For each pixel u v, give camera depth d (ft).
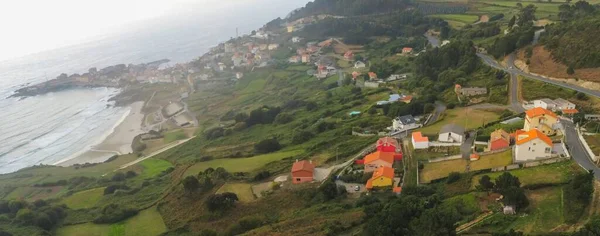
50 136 650.43
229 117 638.53
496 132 291.79
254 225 258.57
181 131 622.54
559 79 392.88
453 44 552.00
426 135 335.67
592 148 244.22
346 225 227.61
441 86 467.52
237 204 289.94
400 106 420.36
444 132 312.91
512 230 169.37
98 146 595.47
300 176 305.73
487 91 415.85
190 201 313.32
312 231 230.68
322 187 278.87
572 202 187.83
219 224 273.95
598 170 219.41
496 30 609.42
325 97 605.31
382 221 195.31
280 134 479.82
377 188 274.98
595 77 364.17
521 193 199.00
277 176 326.44
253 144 456.86
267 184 316.60
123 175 430.20
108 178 423.64
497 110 368.27
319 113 525.75
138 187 379.96
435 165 282.97
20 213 317.63
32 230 299.17
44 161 549.95
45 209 330.13
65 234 302.66
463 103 401.70
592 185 196.13
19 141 630.74
